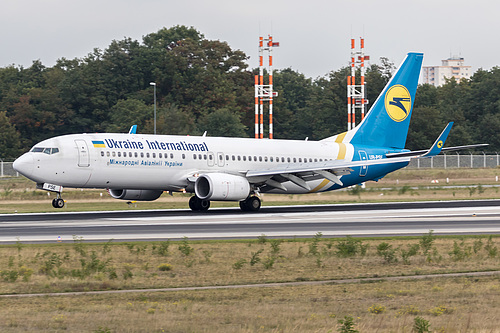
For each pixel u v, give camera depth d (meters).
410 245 110.62
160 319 62.12
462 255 99.06
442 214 168.75
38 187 165.12
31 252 103.31
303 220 154.12
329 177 184.62
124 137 171.25
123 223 144.50
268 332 56.97
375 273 88.19
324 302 70.56
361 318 62.56
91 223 144.12
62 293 75.69
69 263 94.75
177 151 175.62
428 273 88.12
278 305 68.94
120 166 167.12
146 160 170.38
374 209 184.50
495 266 93.06
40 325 60.00
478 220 153.25
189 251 101.00
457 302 70.12
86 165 163.38
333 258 99.62
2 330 58.22
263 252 104.19
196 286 79.81
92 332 57.69
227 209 188.50
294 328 58.19
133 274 86.69
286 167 183.75
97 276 84.50
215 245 110.56
